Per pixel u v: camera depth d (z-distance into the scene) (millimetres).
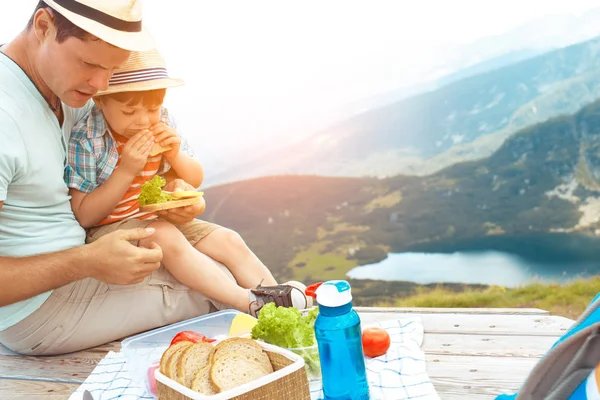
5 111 2129
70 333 2377
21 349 2420
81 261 2146
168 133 2643
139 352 1907
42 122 2250
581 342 1203
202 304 2570
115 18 2080
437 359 2020
